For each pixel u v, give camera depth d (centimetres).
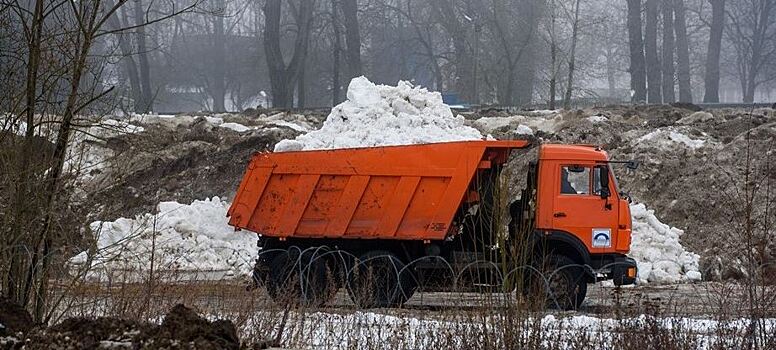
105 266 2384
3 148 2017
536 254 3422
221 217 4412
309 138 4447
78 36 2078
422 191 3409
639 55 10650
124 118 2684
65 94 2116
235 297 2569
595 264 3438
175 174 5700
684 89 12262
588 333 2209
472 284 2914
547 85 13312
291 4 11312
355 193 3469
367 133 4391
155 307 2272
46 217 2039
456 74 12481
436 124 4478
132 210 5288
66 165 2202
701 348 2072
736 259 4322
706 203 4919
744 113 6312
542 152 3484
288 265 3441
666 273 4328
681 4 12262
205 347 1630
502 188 2559
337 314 2561
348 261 3438
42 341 1723
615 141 5888
